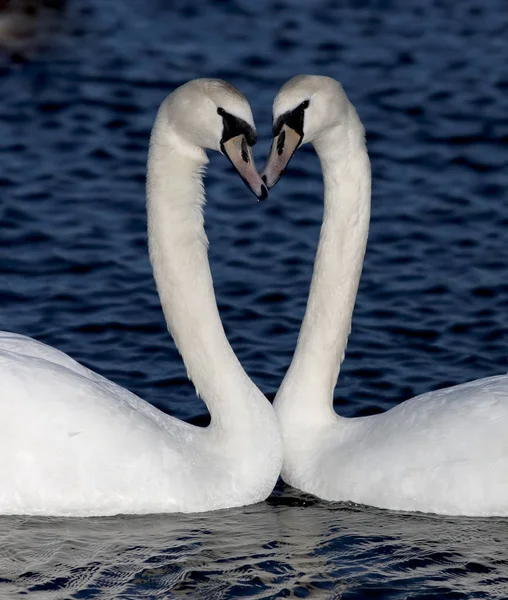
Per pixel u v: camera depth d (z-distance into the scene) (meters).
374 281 18.55
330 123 13.14
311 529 12.58
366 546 12.20
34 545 12.06
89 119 24.05
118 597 11.23
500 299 18.02
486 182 21.84
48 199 20.83
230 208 20.83
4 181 21.41
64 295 17.83
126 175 21.89
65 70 26.36
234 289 18.27
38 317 17.22
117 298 17.83
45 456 12.47
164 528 12.54
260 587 11.46
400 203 21.09
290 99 12.88
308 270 18.89
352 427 13.72
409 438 12.97
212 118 12.38
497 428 12.69
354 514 12.91
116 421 12.71
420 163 22.59
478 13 30.39
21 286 18.05
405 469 12.86
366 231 13.88
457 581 11.57
